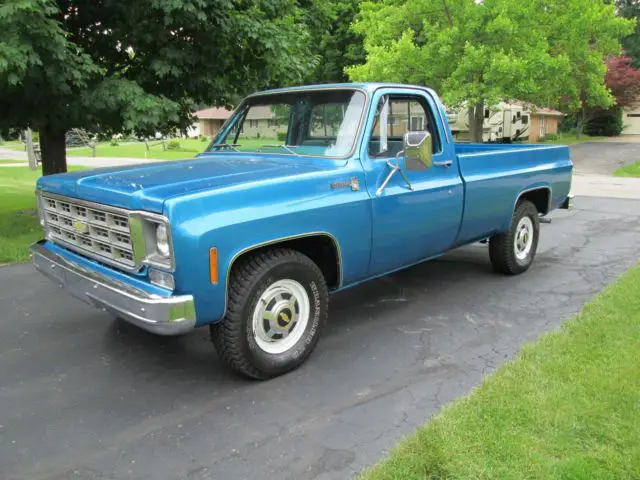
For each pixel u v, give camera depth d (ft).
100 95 26.58
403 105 15.58
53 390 12.50
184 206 10.64
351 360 13.87
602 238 28.63
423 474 9.11
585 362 12.78
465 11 64.49
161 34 27.89
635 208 39.93
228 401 11.94
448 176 16.74
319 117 15.12
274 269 12.25
